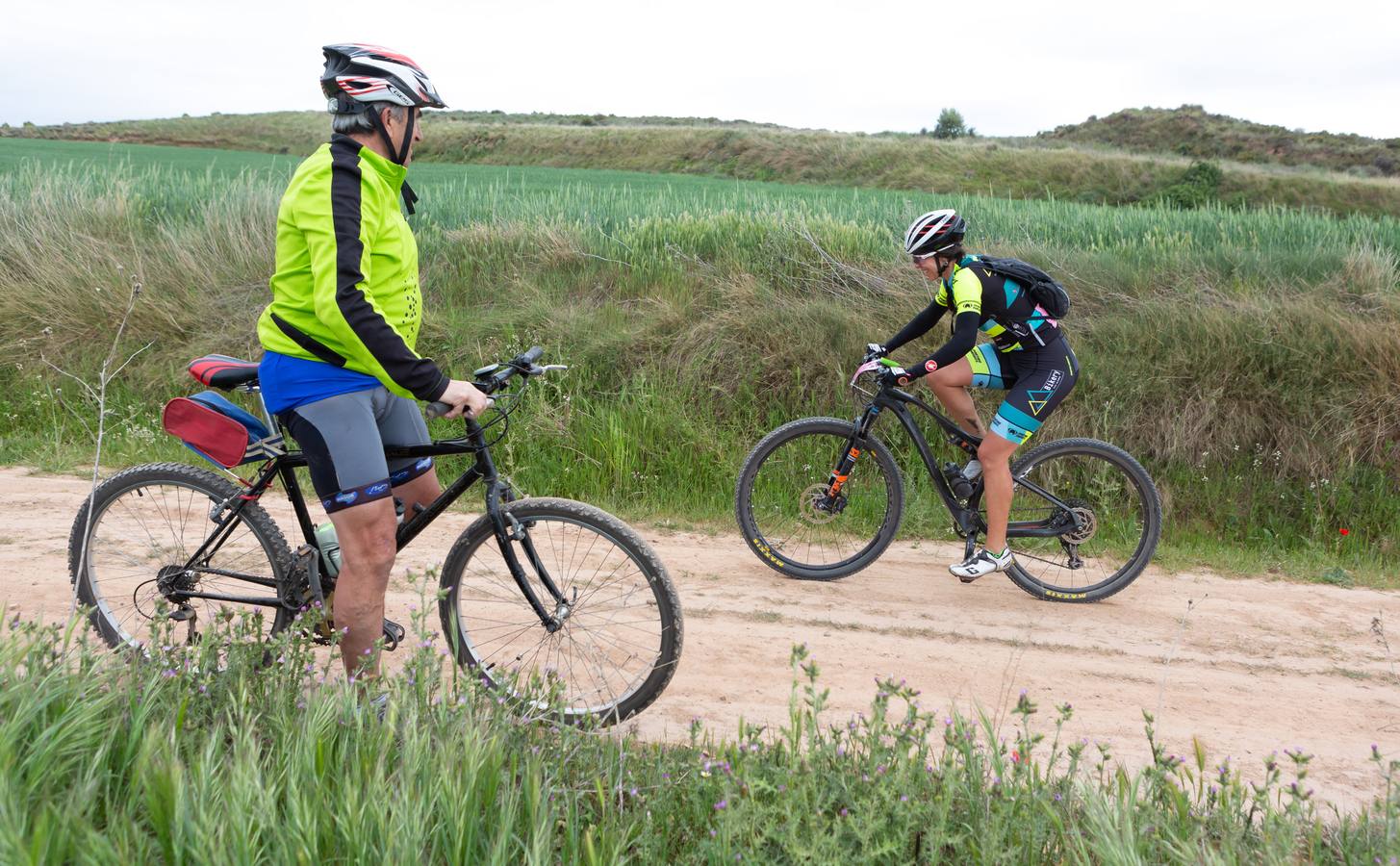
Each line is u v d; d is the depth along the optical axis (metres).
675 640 2.98
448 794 2.01
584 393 6.98
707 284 7.73
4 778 1.79
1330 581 5.25
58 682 2.27
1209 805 2.38
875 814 2.13
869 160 45.47
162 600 2.80
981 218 9.66
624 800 2.41
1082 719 3.45
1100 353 6.74
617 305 7.80
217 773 2.04
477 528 3.03
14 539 4.75
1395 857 2.00
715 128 57.28
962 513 4.86
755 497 5.29
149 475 3.18
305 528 3.09
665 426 6.55
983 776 2.42
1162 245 8.12
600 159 54.25
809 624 4.25
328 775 2.14
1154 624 4.48
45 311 7.82
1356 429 6.09
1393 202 39.12
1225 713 3.56
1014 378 4.75
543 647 3.41
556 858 2.10
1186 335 6.61
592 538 3.29
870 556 4.88
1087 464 6.17
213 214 8.97
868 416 4.88
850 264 7.87
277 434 3.02
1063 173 41.34
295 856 1.81
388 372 2.52
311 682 2.56
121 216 9.07
